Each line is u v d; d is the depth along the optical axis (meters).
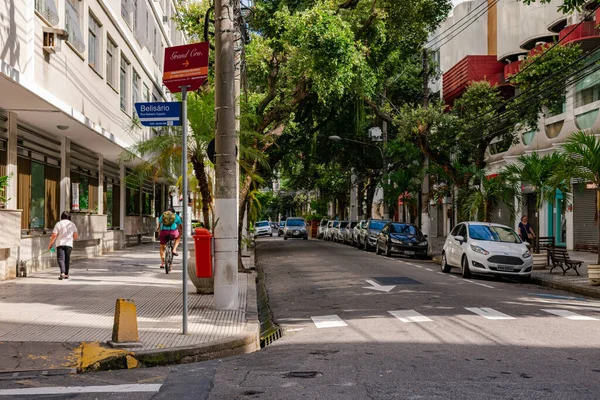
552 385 6.35
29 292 13.67
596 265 16.31
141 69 31.98
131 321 8.23
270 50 25.20
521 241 19.53
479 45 43.44
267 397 6.07
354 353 8.23
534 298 14.15
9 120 16.88
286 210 116.25
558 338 9.11
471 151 31.44
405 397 5.94
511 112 27.50
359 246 37.34
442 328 10.02
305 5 24.80
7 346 8.07
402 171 39.31
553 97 27.30
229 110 11.63
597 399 5.80
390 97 39.22
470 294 14.68
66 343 8.26
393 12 26.88
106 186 29.09
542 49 27.98
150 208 40.75
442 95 44.59
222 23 11.70
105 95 23.41
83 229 23.30
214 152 12.47
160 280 16.58
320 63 22.73
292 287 17.02
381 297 14.23
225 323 10.10
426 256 30.16
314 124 34.75
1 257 16.02
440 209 55.31
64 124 19.12
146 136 32.31
